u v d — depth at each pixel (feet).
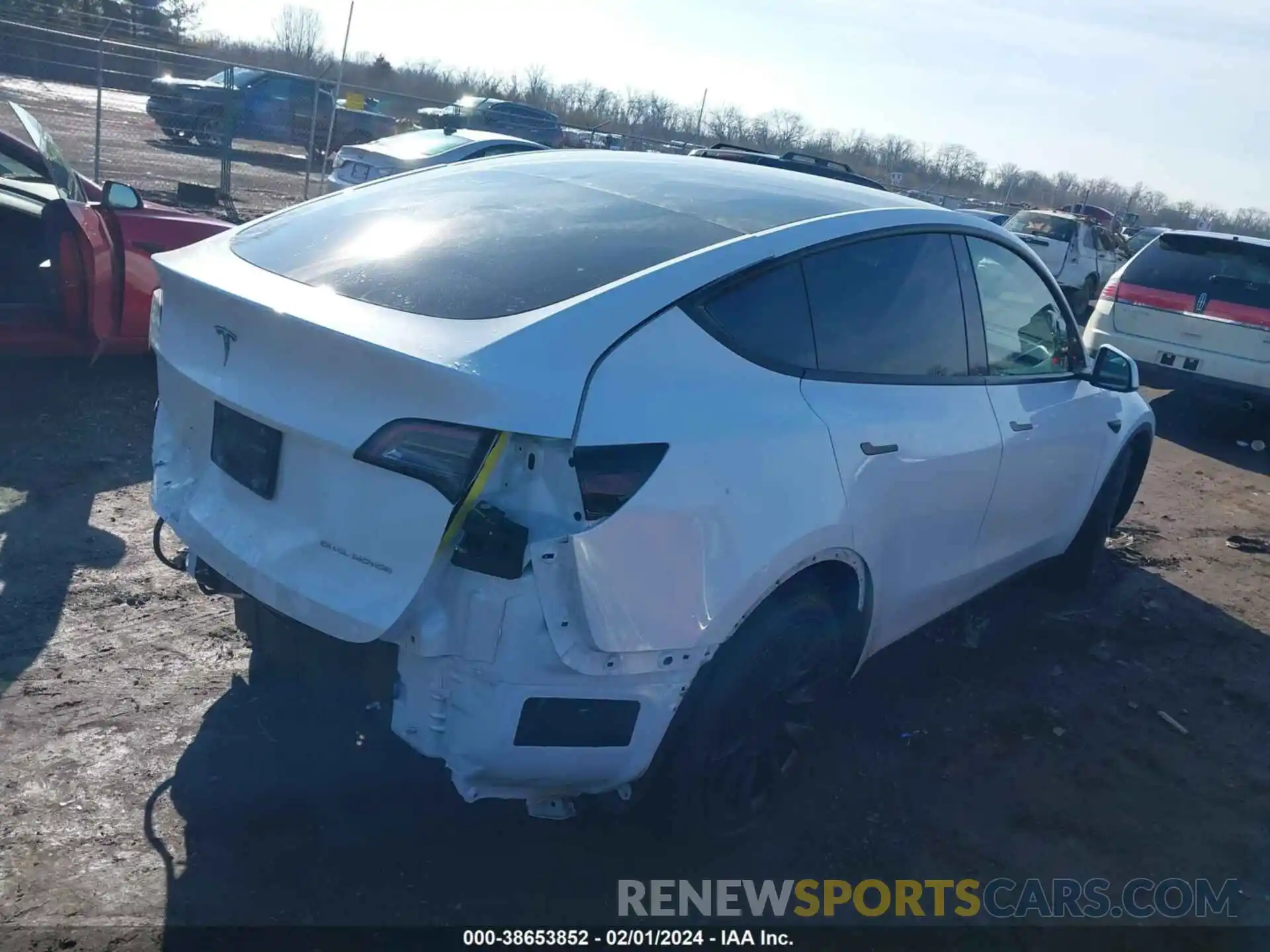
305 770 10.76
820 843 10.83
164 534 15.67
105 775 10.36
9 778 10.15
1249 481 27.04
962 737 13.19
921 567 11.94
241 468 9.25
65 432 18.86
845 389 10.48
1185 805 12.37
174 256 10.56
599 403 8.14
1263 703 15.02
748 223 10.54
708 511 8.65
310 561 8.55
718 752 9.55
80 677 11.89
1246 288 29.89
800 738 10.69
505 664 8.01
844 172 50.85
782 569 9.36
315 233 10.55
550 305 8.64
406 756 10.94
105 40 53.83
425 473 7.79
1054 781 12.50
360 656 8.61
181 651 12.65
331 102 66.64
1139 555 20.31
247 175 59.72
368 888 9.39
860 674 14.33
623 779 8.95
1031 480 13.82
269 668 10.23
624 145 79.82
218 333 9.39
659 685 8.72
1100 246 60.80
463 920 9.20
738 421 9.04
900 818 11.43
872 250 11.29
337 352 8.22
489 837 10.22
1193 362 30.48
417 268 9.31
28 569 14.07
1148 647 16.38
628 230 10.07
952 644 15.61
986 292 13.12
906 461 10.94
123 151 56.59
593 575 8.03
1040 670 15.19
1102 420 15.75
